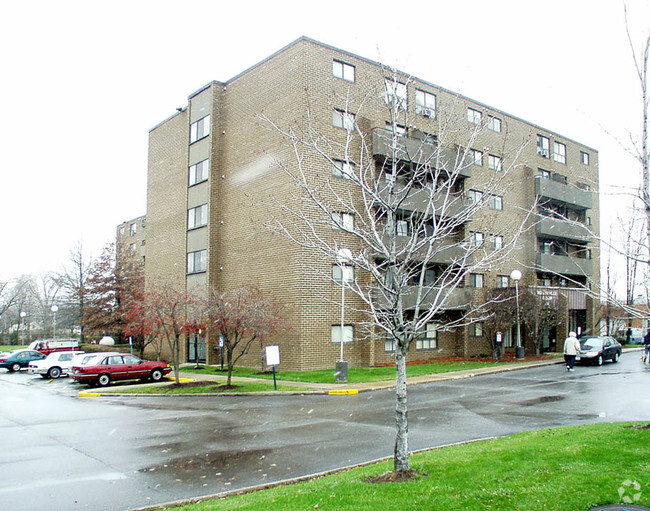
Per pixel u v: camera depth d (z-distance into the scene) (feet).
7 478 30.12
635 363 99.14
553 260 124.98
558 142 135.95
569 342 86.17
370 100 92.58
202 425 45.65
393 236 27.07
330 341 87.92
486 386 68.13
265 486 27.07
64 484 28.86
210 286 91.56
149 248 128.67
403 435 25.38
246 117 100.32
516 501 20.34
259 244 94.53
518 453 27.32
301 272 84.89
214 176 106.32
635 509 19.12
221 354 91.81
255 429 43.04
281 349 88.28
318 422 45.39
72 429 45.01
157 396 67.92
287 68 90.27
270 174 91.86
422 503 20.67
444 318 106.22
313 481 26.43
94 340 176.96
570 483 21.91
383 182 41.65
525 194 121.29
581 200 133.49
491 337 106.93
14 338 247.91
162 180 125.08
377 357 97.66
